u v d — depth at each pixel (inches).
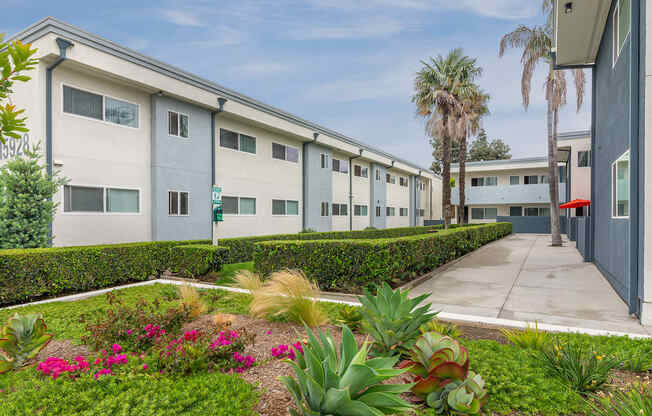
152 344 161.0
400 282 335.9
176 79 535.2
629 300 230.1
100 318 196.1
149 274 387.2
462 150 1024.2
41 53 396.8
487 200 1366.9
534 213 1371.8
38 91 398.3
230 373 133.8
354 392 79.4
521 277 373.1
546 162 1320.1
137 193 506.3
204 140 602.5
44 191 348.2
